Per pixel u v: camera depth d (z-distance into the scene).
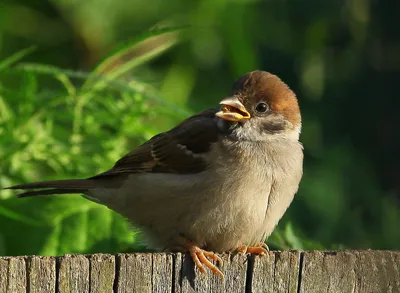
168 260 7.23
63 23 16.22
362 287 7.50
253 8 16.12
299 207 14.09
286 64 15.96
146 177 9.26
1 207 10.25
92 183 9.78
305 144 15.37
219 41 16.08
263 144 9.03
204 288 7.33
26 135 11.14
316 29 16.05
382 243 14.45
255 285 7.39
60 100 11.13
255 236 8.99
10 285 6.88
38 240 10.55
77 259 7.02
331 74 16.00
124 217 9.79
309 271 7.43
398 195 15.34
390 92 15.91
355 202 14.77
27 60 16.09
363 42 16.02
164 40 15.46
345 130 15.75
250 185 8.80
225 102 9.13
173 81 15.68
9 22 16.09
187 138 9.19
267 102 9.19
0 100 11.20
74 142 11.39
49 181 9.82
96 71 10.88
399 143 15.66
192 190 8.89
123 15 16.00
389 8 15.92
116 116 11.35
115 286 7.09
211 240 9.01
